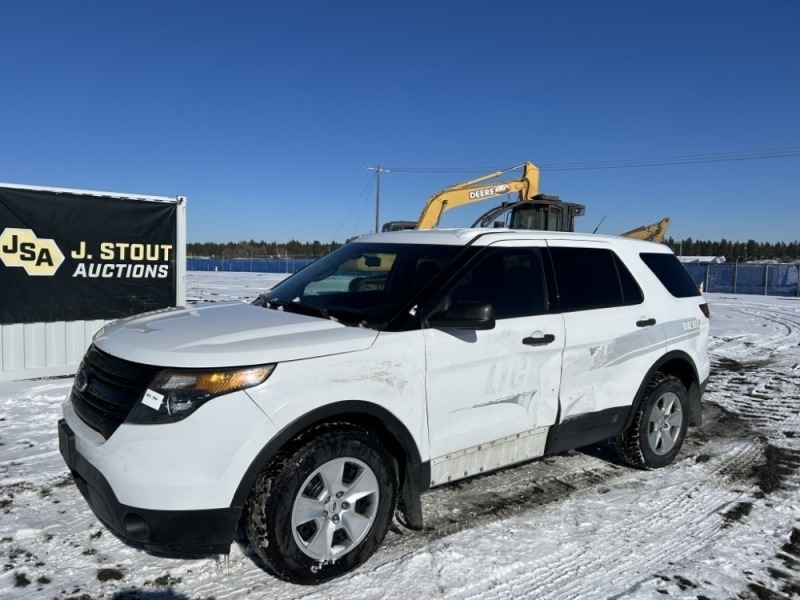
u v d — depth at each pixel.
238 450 2.80
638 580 3.20
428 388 3.42
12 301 7.57
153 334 3.26
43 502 3.95
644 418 4.65
